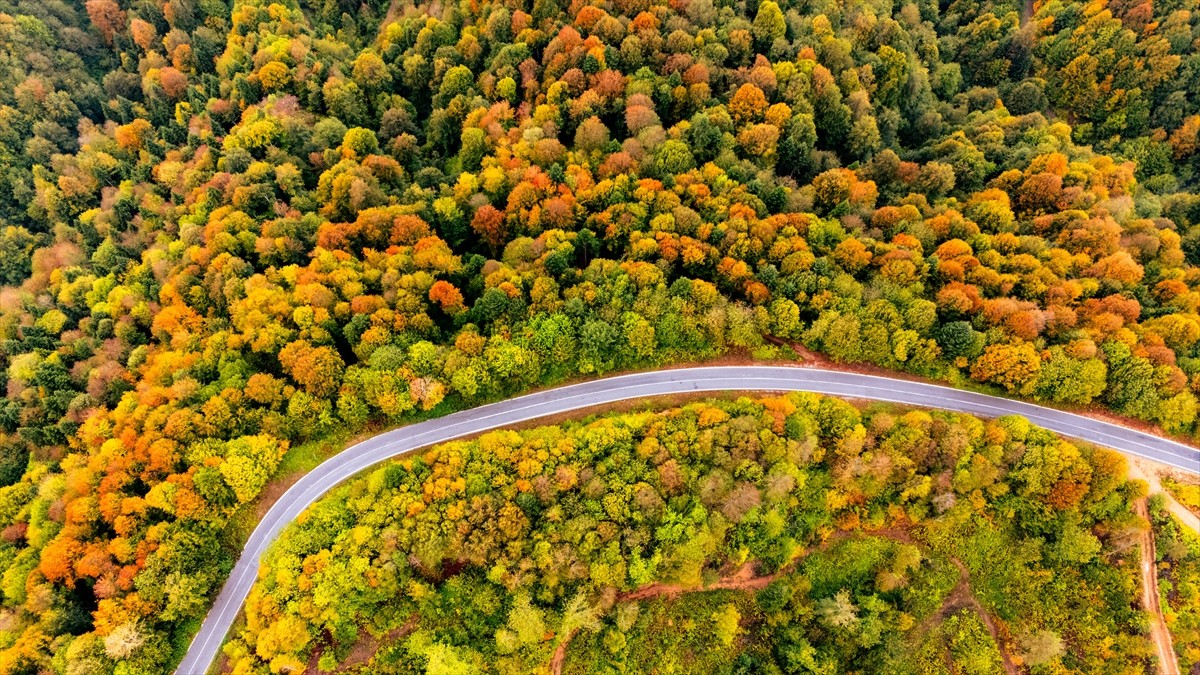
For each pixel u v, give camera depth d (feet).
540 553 284.41
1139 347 325.01
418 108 546.67
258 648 270.87
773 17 484.74
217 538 313.94
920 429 310.86
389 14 636.89
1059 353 325.01
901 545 323.78
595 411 348.38
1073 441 330.34
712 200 382.42
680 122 426.92
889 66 504.43
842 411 320.50
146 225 466.29
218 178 432.66
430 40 538.06
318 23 636.89
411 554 285.84
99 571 280.92
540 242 367.45
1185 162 544.62
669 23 476.95
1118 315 335.88
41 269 486.38
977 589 321.11
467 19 549.54
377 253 375.86
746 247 357.20
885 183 453.58
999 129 497.05
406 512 292.40
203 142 496.23
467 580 300.20
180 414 307.99
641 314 343.46
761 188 393.91
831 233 375.66
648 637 314.96
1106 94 569.23
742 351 362.33
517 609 286.05
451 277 369.91
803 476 307.17
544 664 298.97
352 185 403.34
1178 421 319.88
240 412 320.50
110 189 520.42
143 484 307.78
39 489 327.67
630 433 313.94
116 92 610.65
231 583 310.24
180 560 290.97
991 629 317.01
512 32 508.94
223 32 616.39
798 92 448.65
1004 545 321.32
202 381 335.26
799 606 319.06
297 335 341.00
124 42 650.02
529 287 352.08
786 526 316.81
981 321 340.80
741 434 303.68
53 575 281.33
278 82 509.35
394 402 326.44
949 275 355.36
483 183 419.33
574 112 441.68
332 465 335.67
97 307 411.34
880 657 313.32
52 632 276.41
